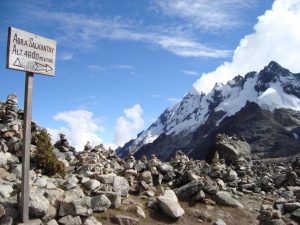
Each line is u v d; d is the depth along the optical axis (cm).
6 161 2114
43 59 1622
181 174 2625
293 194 2834
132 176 2442
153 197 2208
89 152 2905
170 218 2017
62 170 2259
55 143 2823
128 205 2012
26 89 1580
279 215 2102
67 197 1756
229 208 2323
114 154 3094
